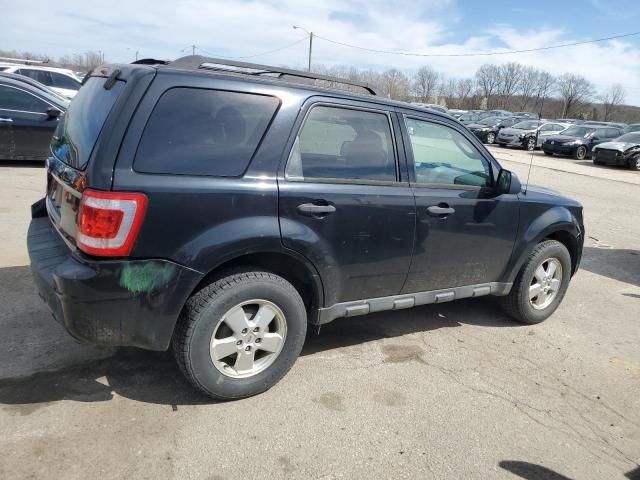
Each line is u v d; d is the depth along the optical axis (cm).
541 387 359
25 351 348
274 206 297
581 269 654
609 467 284
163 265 271
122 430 278
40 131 973
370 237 338
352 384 342
